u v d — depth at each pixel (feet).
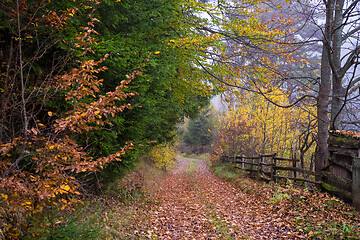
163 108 33.09
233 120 61.00
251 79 29.55
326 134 26.23
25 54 13.42
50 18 11.09
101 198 20.11
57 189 9.21
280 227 17.28
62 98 13.47
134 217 20.24
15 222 9.27
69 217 12.20
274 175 31.07
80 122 9.59
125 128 18.16
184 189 38.88
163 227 19.20
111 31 19.92
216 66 29.40
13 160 11.12
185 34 26.76
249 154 61.21
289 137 50.78
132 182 32.30
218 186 38.50
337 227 15.11
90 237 11.01
